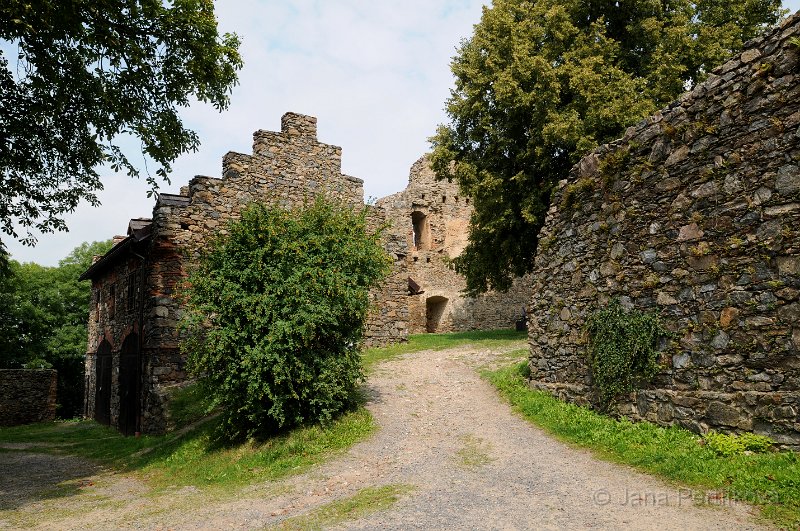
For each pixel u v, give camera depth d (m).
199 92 11.55
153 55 10.85
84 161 11.95
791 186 6.05
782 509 4.84
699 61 16.83
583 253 9.74
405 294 20.19
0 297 32.09
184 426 13.44
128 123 10.99
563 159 18.52
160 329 14.52
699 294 7.13
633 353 8.02
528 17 19.28
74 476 10.95
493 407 10.76
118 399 17.98
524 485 6.34
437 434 9.23
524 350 16.44
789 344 5.95
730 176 6.79
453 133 20.44
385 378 13.88
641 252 8.22
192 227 15.38
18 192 11.95
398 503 6.01
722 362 6.71
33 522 7.02
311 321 9.75
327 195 18.48
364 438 9.30
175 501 7.55
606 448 7.40
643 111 15.88
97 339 22.14
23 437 18.19
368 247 11.20
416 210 29.81
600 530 4.86
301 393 10.02
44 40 9.18
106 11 9.58
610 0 18.70
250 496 7.21
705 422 6.84
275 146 17.69
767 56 6.40
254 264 10.19
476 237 20.44
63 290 36.59
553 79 17.00
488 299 30.05
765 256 6.28
